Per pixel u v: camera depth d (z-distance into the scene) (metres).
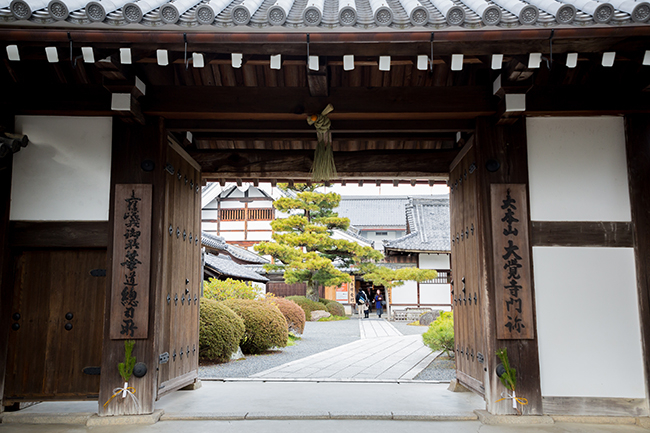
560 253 4.88
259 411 5.04
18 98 4.84
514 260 4.79
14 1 3.40
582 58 4.32
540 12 3.69
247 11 3.60
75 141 5.00
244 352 10.89
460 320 6.16
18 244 4.86
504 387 4.68
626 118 5.02
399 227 42.31
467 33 3.72
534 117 5.05
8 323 4.82
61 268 4.96
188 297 6.09
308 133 6.28
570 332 4.77
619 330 4.77
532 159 5.01
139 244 4.79
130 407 4.63
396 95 4.90
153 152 4.94
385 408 5.25
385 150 6.76
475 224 5.30
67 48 4.08
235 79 5.37
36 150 4.98
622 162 5.02
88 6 3.49
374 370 8.65
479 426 4.52
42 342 4.86
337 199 22.98
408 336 16.06
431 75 5.31
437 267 25.69
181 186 5.86
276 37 3.76
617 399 4.68
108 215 4.90
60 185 4.94
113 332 4.68
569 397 4.68
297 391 6.32
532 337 4.69
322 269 22.73
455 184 6.44
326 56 4.26
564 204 4.96
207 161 6.77
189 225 6.18
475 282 5.34
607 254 4.88
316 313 24.12
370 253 22.47
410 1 4.02
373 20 3.62
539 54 4.04
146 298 4.72
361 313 27.97
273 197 31.03
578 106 4.86
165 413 4.89
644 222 4.89
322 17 3.64
